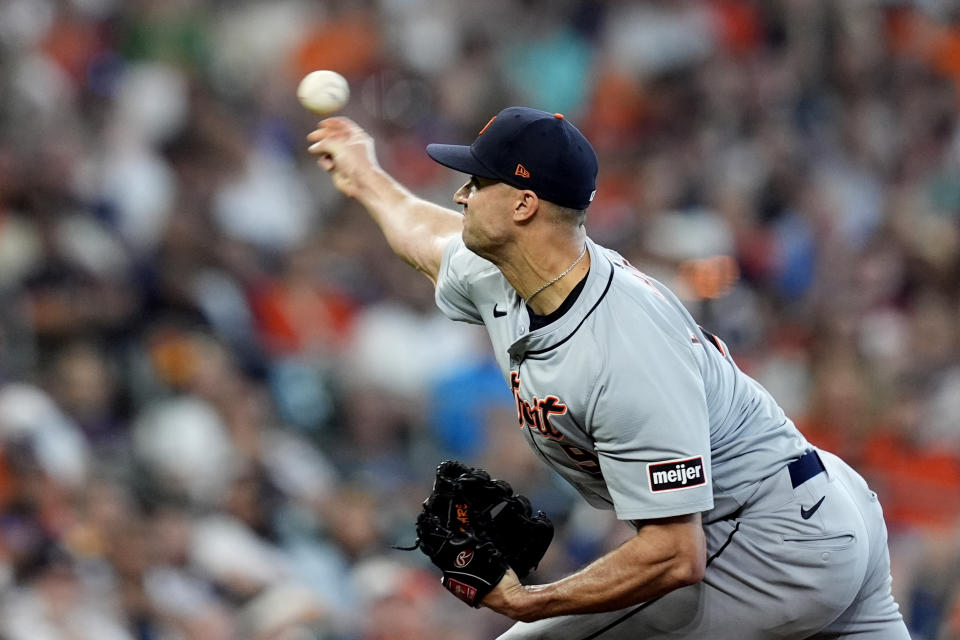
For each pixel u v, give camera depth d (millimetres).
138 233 35469
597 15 53031
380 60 48062
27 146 36031
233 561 26422
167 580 25562
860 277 41281
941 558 27234
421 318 36844
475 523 13445
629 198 45656
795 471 13781
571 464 13773
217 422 29250
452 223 15617
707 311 33625
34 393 27750
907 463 30188
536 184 12781
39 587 23938
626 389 12617
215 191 38250
